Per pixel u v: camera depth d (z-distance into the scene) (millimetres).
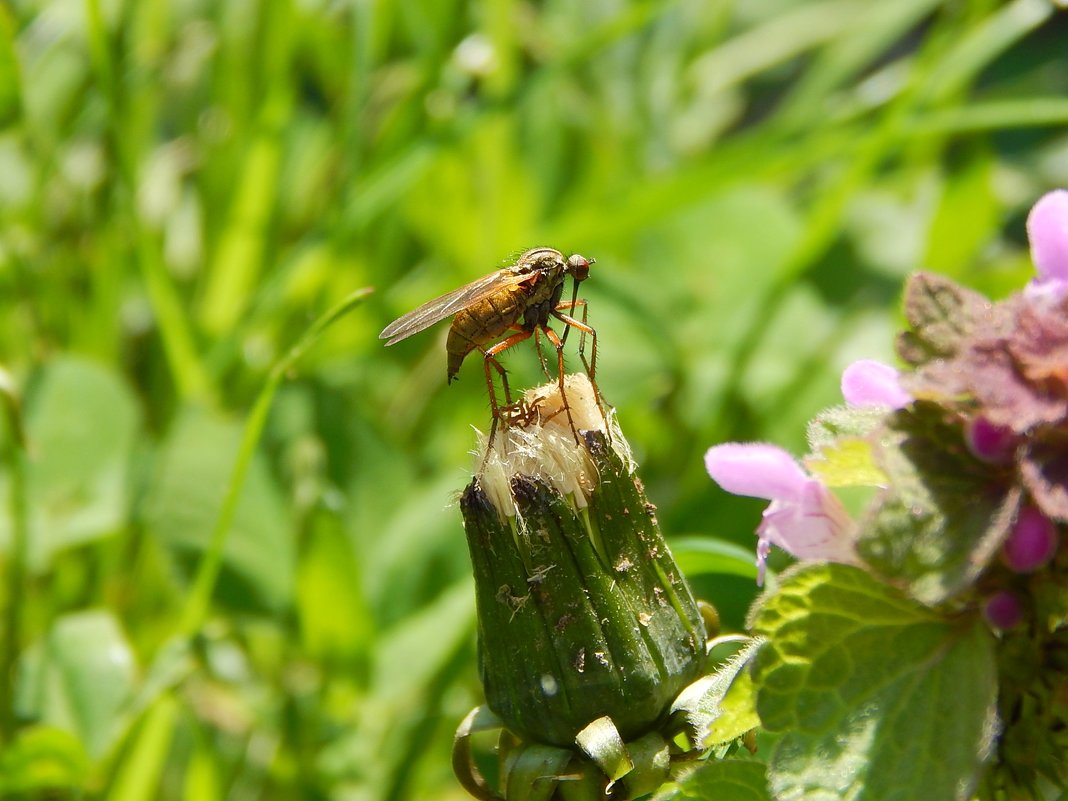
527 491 125
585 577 125
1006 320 108
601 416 129
